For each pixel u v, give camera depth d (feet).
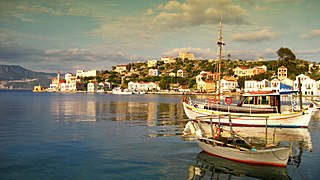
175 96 607.78
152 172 70.64
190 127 143.13
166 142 104.68
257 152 73.82
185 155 85.97
